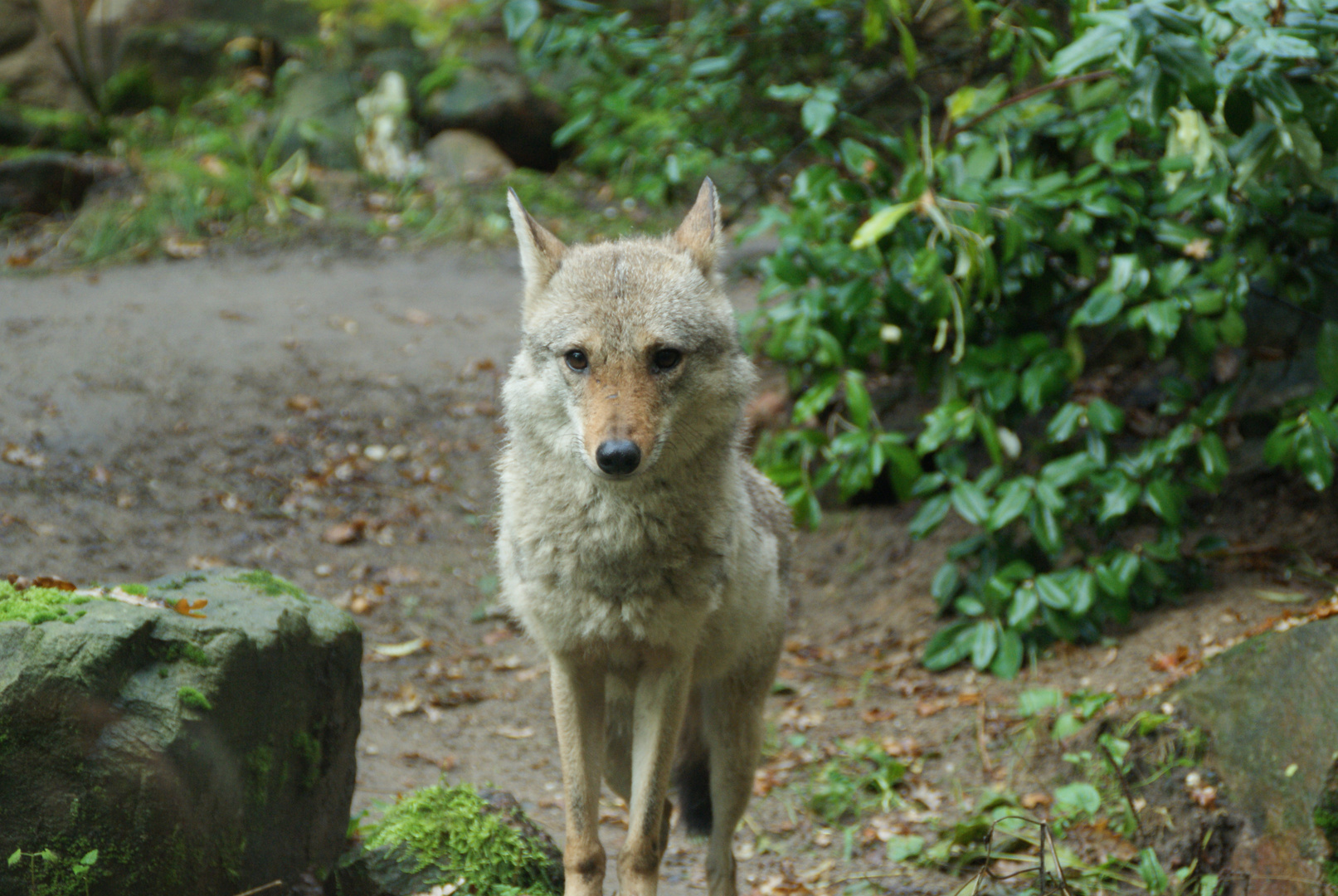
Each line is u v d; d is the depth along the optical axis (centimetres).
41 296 1788
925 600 1205
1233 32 806
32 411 1390
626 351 584
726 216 1480
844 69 1359
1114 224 1032
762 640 704
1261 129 885
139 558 1173
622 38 1406
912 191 989
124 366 1541
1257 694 791
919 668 1111
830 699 1075
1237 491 1166
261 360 1627
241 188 2309
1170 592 1070
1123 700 937
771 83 1383
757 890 798
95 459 1332
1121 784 812
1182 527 1132
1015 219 994
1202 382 1072
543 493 604
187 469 1358
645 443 563
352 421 1514
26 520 1183
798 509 1123
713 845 707
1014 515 1023
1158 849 790
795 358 1149
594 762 638
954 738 984
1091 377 1293
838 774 945
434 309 1920
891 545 1291
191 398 1495
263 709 575
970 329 1124
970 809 889
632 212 2503
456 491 1415
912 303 1085
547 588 611
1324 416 944
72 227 2114
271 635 577
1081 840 824
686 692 630
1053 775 900
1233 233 980
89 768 501
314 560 1252
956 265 1032
